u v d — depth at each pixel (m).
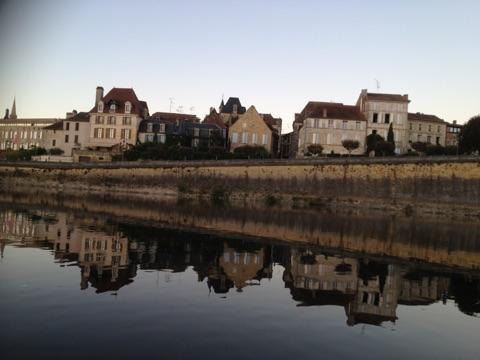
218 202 65.06
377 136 78.81
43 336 11.68
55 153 92.88
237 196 69.69
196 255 23.52
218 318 13.80
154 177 73.12
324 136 80.81
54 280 16.80
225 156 79.19
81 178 76.31
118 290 16.03
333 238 33.28
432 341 13.11
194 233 31.47
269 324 13.58
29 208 41.78
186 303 15.08
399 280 20.53
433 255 28.05
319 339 12.64
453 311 16.14
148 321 13.16
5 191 64.81
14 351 10.74
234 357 11.05
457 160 59.16
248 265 21.89
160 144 82.31
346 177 65.06
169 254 23.30
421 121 90.75
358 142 77.19
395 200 62.16
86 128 95.38
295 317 14.39
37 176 78.31
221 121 94.88
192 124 90.31
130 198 63.84
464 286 19.89
